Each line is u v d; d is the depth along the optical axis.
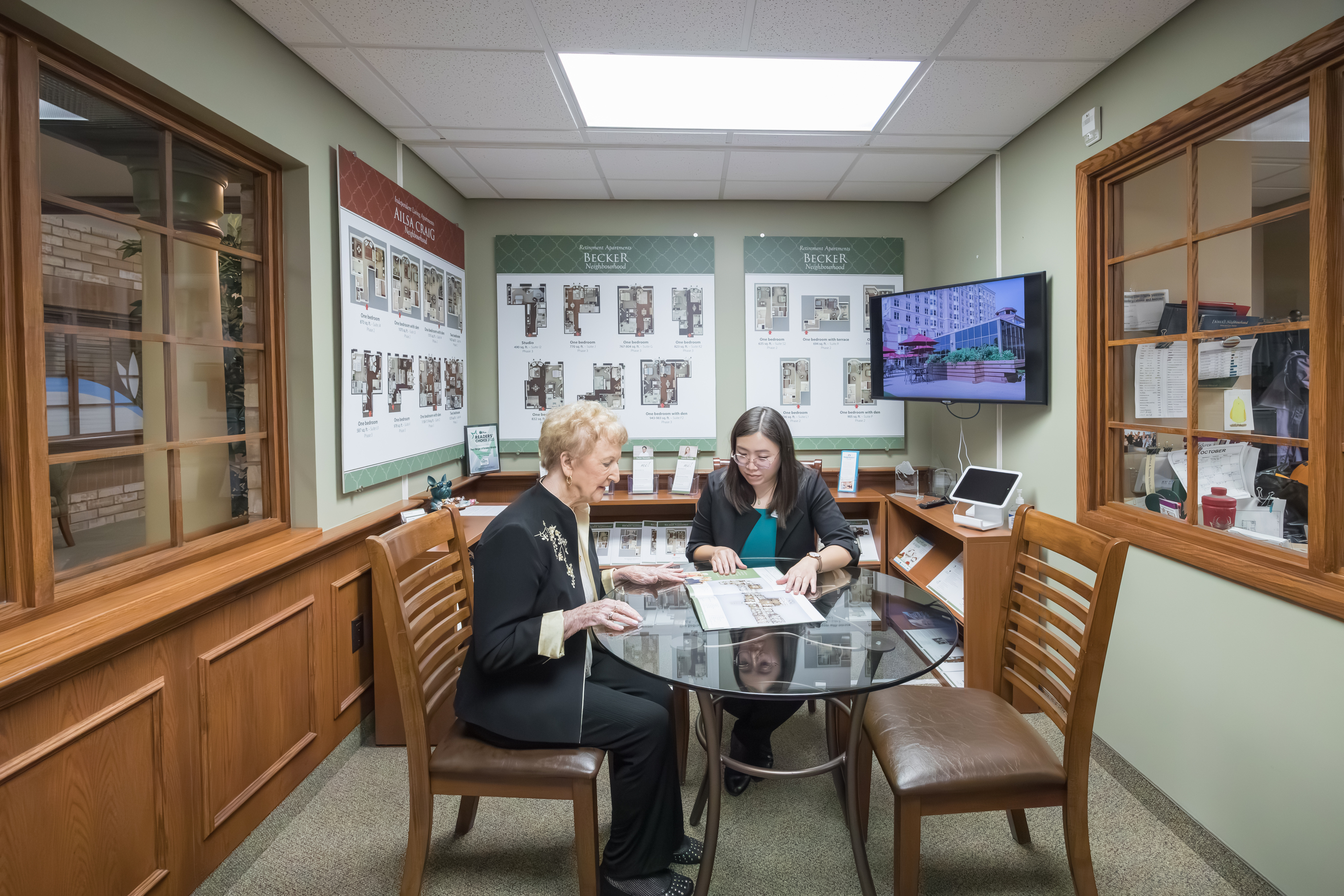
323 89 2.25
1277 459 1.64
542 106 2.49
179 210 1.76
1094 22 1.94
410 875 1.46
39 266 1.32
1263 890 1.60
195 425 1.81
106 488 1.52
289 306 2.16
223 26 1.77
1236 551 1.72
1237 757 1.70
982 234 3.10
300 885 1.67
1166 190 2.03
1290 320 1.60
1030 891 1.62
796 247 3.69
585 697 1.52
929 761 1.40
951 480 3.30
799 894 1.61
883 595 1.80
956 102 2.47
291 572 1.96
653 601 1.79
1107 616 1.34
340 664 2.23
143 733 1.42
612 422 1.59
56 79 1.40
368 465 2.47
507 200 3.62
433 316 3.08
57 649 1.20
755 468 2.08
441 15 1.90
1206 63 1.80
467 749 1.48
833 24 1.96
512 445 3.65
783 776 1.50
